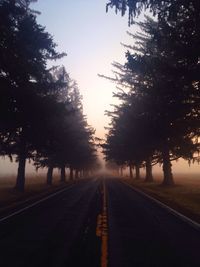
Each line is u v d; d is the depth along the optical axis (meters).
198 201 25.31
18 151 33.16
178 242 11.66
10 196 29.67
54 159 50.84
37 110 29.44
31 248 10.88
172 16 17.09
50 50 30.94
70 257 9.75
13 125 29.27
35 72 29.55
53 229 14.02
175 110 23.92
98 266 8.84
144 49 33.00
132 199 27.02
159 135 33.41
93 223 15.45
